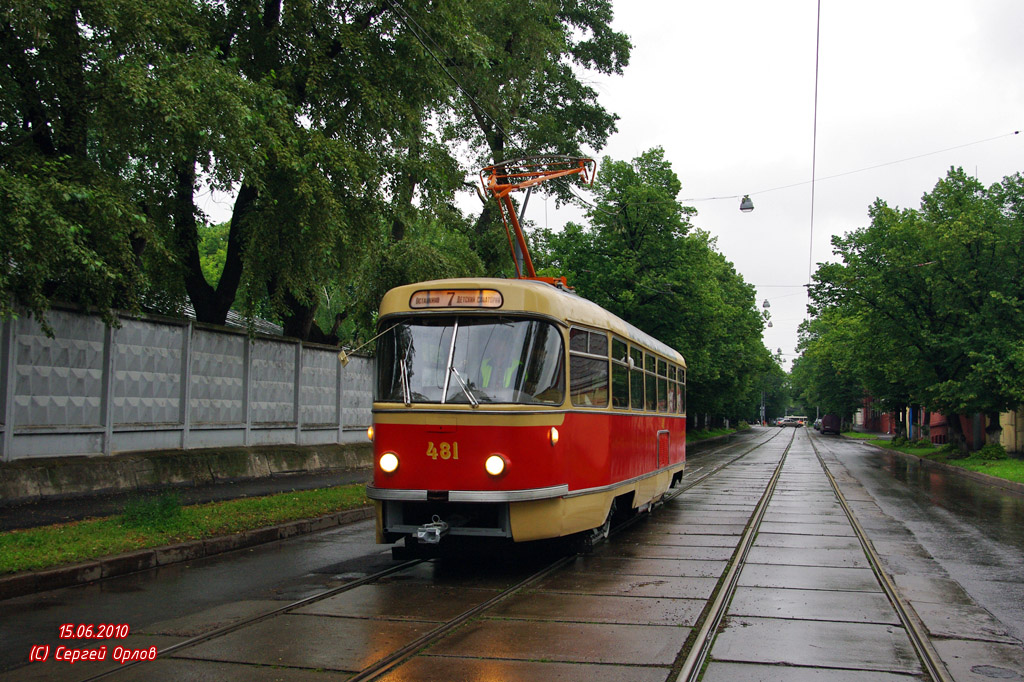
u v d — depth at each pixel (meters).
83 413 13.38
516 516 8.61
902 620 6.99
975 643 6.39
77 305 13.17
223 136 12.19
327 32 15.77
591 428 10.02
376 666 5.55
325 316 31.28
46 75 11.72
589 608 7.35
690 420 69.62
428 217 16.91
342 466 20.73
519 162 19.05
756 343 61.72
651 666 5.61
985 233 30.92
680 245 39.06
